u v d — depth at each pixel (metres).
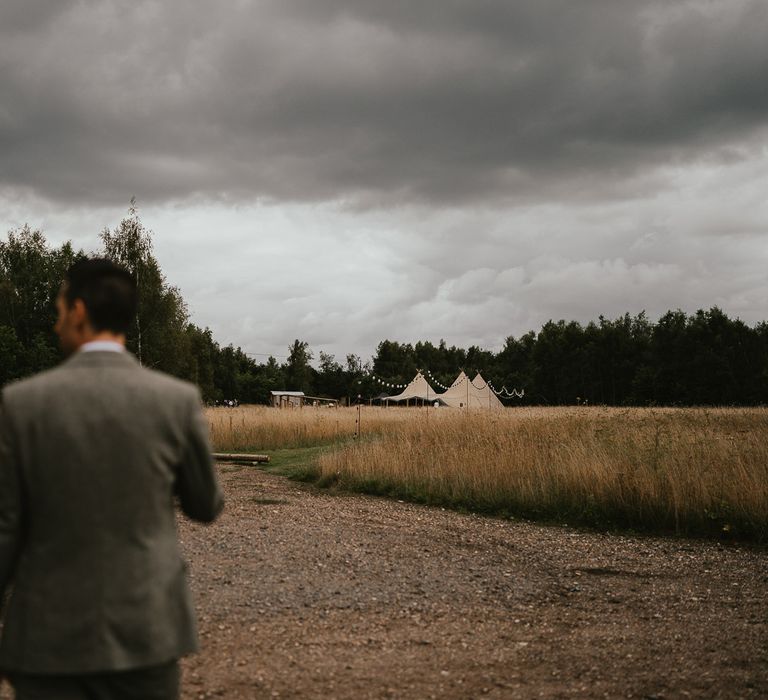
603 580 7.06
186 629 2.14
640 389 90.12
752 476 9.66
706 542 8.98
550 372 111.62
